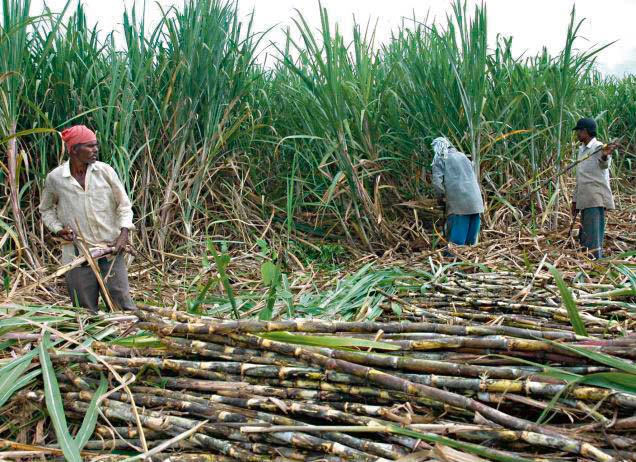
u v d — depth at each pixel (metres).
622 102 10.27
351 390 2.01
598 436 1.72
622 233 6.73
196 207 5.95
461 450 1.74
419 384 1.92
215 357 2.33
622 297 3.42
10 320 2.61
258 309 3.59
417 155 6.81
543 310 3.06
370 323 2.36
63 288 4.45
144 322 2.52
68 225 3.56
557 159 6.76
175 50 5.77
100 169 3.54
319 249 6.04
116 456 1.93
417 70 6.64
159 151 5.96
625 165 10.20
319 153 6.79
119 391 2.22
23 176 5.28
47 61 5.31
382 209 6.72
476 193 5.80
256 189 6.91
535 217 6.77
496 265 4.73
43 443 2.11
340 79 5.89
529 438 1.70
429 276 4.19
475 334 2.23
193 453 1.93
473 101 6.37
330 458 1.78
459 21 6.29
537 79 6.86
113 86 5.13
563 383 1.86
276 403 1.99
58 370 2.35
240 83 6.31
